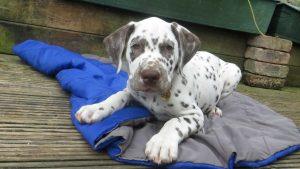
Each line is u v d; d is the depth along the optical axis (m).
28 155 0.58
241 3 1.51
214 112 0.91
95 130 0.65
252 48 1.61
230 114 0.94
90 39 1.36
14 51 1.17
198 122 0.71
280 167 0.72
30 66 1.13
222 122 0.85
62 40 1.32
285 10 1.63
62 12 1.30
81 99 0.84
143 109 0.78
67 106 0.84
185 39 0.72
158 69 0.63
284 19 1.64
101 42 1.38
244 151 0.69
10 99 0.81
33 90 0.91
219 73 0.95
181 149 0.64
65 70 1.01
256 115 0.95
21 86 0.92
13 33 1.25
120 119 0.69
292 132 0.86
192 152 0.63
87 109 0.70
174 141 0.63
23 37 1.27
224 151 0.67
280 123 0.90
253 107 1.01
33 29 1.28
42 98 0.86
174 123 0.68
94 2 1.30
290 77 1.84
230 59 1.63
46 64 1.05
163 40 0.68
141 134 0.69
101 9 1.35
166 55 0.68
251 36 1.62
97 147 0.62
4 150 0.58
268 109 1.02
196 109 0.74
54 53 1.09
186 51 0.72
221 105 1.01
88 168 0.58
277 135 0.83
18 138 0.63
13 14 1.24
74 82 0.90
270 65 1.60
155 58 0.65
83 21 1.34
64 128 0.71
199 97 0.81
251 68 1.61
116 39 0.72
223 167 0.64
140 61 0.66
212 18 1.48
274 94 1.47
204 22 1.48
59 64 1.04
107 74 1.09
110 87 0.95
